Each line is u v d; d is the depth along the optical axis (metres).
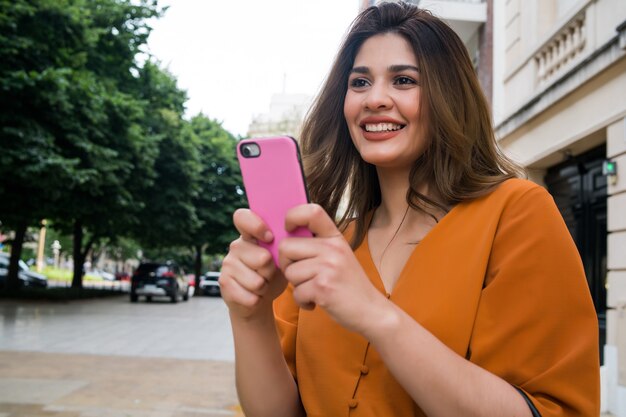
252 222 0.94
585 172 5.82
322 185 1.48
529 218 1.03
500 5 7.98
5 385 5.64
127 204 16.16
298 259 0.86
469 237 1.07
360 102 1.21
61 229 22.52
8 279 18.39
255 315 1.12
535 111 6.30
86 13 13.70
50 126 12.92
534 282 0.97
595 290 5.54
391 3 1.28
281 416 1.21
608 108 4.93
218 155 27.56
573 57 5.79
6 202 14.02
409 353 0.85
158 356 7.95
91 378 6.18
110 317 13.62
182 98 21.64
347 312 0.83
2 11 11.98
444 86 1.19
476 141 1.23
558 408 0.91
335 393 1.12
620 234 4.70
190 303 21.45
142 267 20.88
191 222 21.86
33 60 12.53
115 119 14.70
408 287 1.08
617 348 4.62
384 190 1.32
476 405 0.86
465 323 1.01
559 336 0.95
